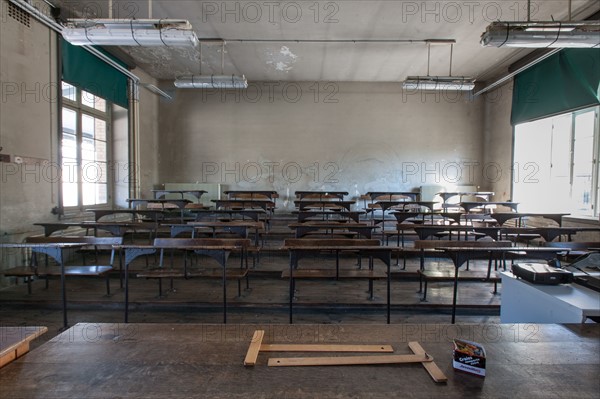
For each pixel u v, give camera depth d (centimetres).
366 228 402
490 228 410
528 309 218
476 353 127
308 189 834
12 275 330
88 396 114
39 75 447
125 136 686
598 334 162
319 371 131
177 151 830
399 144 829
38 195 445
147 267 458
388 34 566
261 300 355
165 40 368
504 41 382
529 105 666
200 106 830
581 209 571
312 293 379
